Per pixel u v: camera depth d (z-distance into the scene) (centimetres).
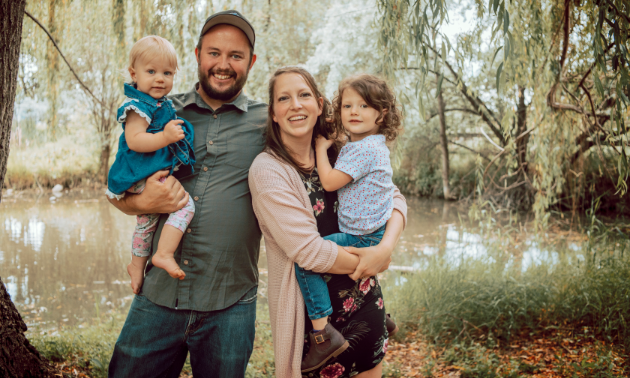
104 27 569
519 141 694
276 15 959
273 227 181
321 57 1116
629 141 396
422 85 309
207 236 197
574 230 946
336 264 179
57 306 556
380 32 351
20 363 235
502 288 458
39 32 474
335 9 1123
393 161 391
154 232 204
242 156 205
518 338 427
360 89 204
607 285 441
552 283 476
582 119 502
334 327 188
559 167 560
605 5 281
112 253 814
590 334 417
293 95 187
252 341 211
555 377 347
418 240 931
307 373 190
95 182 1652
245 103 216
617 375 340
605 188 1048
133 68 197
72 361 332
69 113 1554
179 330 200
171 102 205
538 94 461
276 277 189
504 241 664
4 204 1313
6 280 659
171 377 212
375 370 200
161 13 445
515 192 1155
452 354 395
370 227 196
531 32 394
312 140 213
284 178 186
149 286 198
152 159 190
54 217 1138
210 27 202
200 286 197
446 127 1561
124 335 201
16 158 1570
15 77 221
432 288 485
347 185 201
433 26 299
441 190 1580
